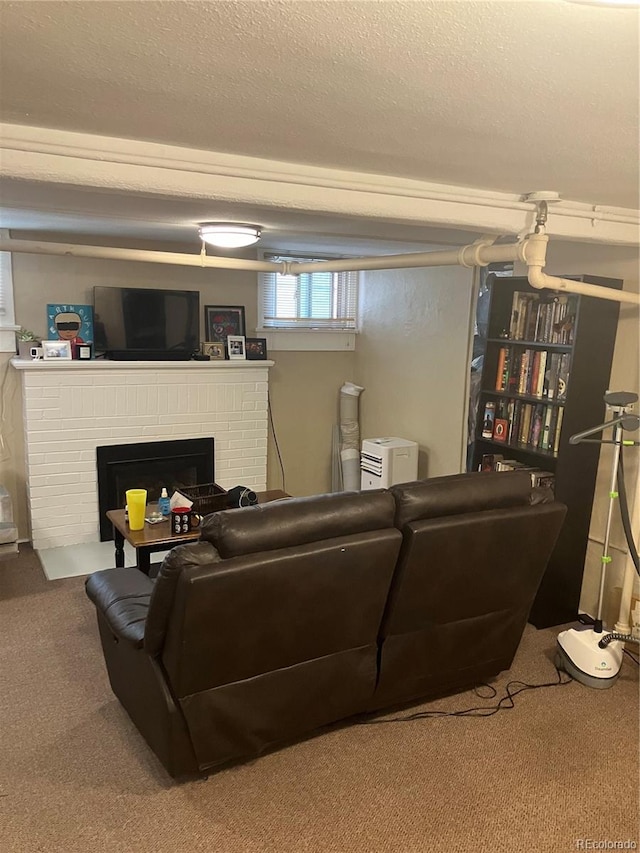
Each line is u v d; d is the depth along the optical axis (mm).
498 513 2312
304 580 1959
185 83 1301
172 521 3180
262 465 4848
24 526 4320
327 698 2252
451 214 2273
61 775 2146
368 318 5133
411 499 2205
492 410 3561
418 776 2162
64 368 4047
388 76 1218
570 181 2105
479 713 2529
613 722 2479
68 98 1413
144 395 4328
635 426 2654
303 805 2021
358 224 3129
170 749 2004
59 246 3221
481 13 931
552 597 3227
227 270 4742
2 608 3352
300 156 1869
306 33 1034
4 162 1660
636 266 2979
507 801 2053
